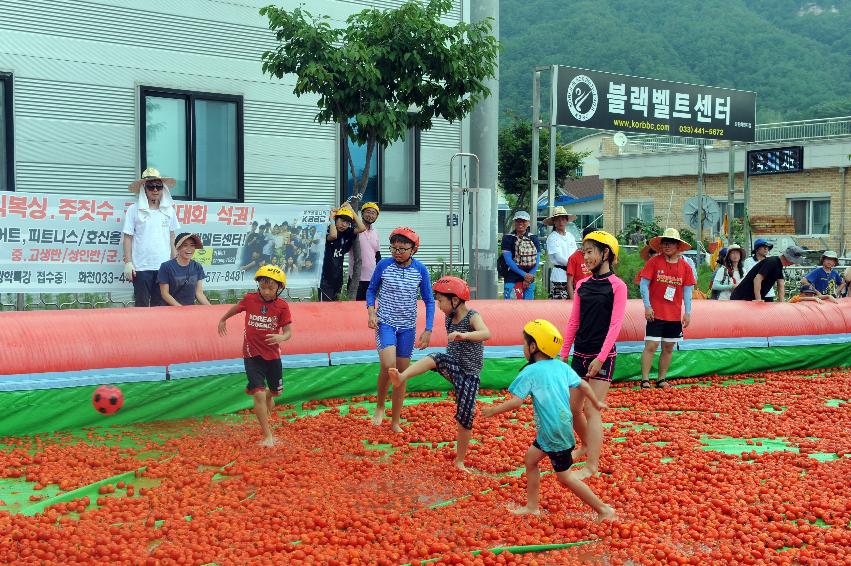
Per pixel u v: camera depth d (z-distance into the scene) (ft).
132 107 46.11
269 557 17.47
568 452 20.17
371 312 28.48
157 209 35.55
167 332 30.30
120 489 21.97
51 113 43.70
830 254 50.34
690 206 71.77
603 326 24.03
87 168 44.86
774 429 30.12
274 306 26.50
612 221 122.52
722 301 43.55
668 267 37.22
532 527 19.85
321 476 23.18
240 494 21.42
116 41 45.42
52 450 25.41
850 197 100.32
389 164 55.36
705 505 21.33
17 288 34.12
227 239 38.29
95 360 28.66
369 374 34.14
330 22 52.49
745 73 387.34
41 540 18.21
